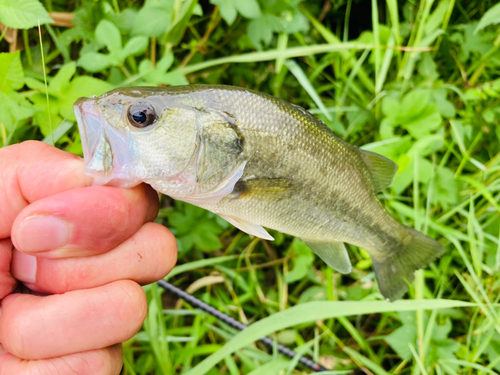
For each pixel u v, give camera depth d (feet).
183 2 0.66
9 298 0.44
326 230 0.57
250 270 0.81
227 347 0.62
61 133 0.64
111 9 0.71
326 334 0.79
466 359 0.70
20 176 0.44
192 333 0.74
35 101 0.63
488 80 0.86
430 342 0.71
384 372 0.70
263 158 0.49
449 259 0.80
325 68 0.92
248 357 0.72
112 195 0.42
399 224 0.64
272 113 0.49
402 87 0.83
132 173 0.45
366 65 0.91
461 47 0.84
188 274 0.84
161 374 0.70
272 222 0.53
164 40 0.69
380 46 0.79
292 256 0.80
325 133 0.54
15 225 0.40
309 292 0.79
